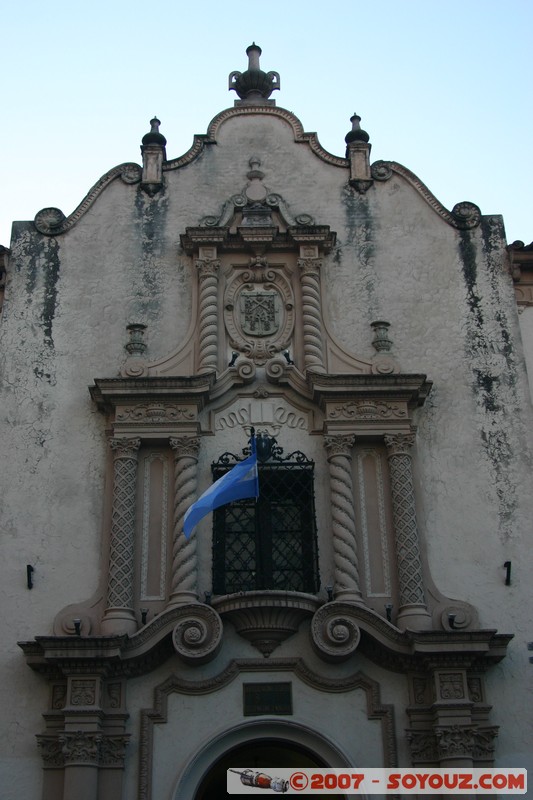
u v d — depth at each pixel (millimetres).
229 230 14828
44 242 14852
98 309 14383
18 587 12422
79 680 11516
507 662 11992
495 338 14195
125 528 12516
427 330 14297
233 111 16109
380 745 11523
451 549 12750
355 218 15203
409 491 12836
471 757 11188
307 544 12797
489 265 14758
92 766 11102
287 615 11977
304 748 11664
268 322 14289
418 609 12039
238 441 13445
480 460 13328
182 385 13305
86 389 13781
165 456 13266
